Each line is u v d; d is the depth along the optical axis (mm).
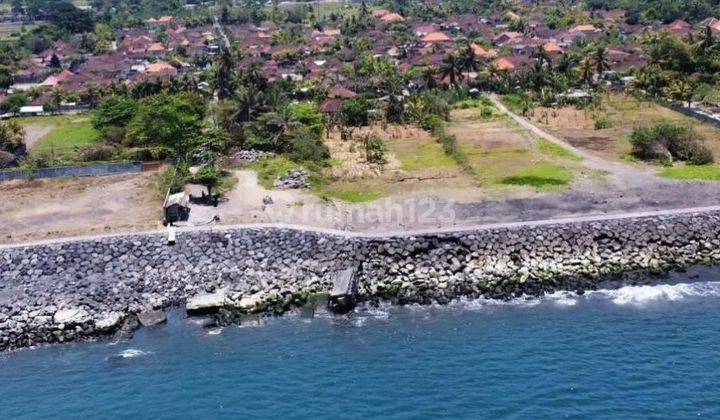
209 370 71375
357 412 63906
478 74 184500
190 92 156125
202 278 87375
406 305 83750
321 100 164625
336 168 120625
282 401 65938
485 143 133250
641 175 110875
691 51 182125
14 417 64625
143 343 77188
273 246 91000
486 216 97812
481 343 74500
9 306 82250
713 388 65500
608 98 167750
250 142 128000
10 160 124375
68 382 70188
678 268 89750
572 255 91000
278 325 80125
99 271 87625
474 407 63906
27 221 98312
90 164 116750
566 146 129125
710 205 99625
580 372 68500
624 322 77875
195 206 102000
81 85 190750
